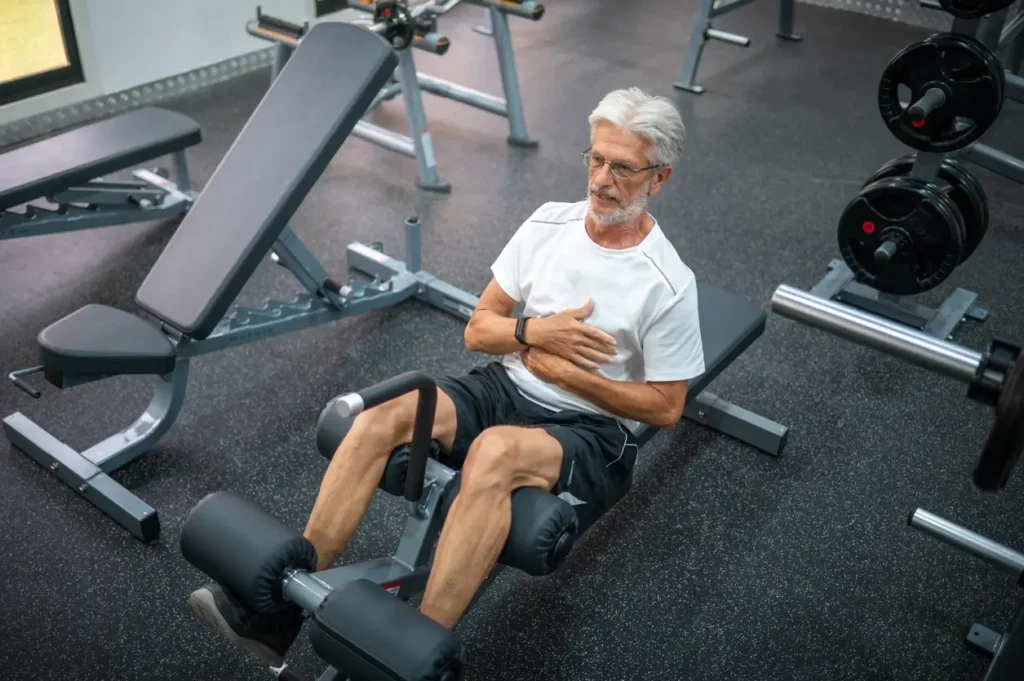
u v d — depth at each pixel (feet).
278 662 4.65
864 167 11.85
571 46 15.15
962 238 7.41
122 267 9.20
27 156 8.31
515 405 5.45
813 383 8.09
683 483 6.98
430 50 9.88
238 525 4.41
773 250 10.00
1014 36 10.52
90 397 7.58
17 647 5.56
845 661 5.72
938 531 5.55
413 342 8.36
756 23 16.43
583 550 6.39
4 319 8.38
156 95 12.55
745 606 6.05
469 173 11.27
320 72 7.17
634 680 5.54
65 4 11.25
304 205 10.41
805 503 6.87
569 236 5.25
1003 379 2.94
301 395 7.70
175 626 5.74
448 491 4.94
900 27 16.52
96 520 6.43
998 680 3.42
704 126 12.74
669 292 5.00
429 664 3.99
